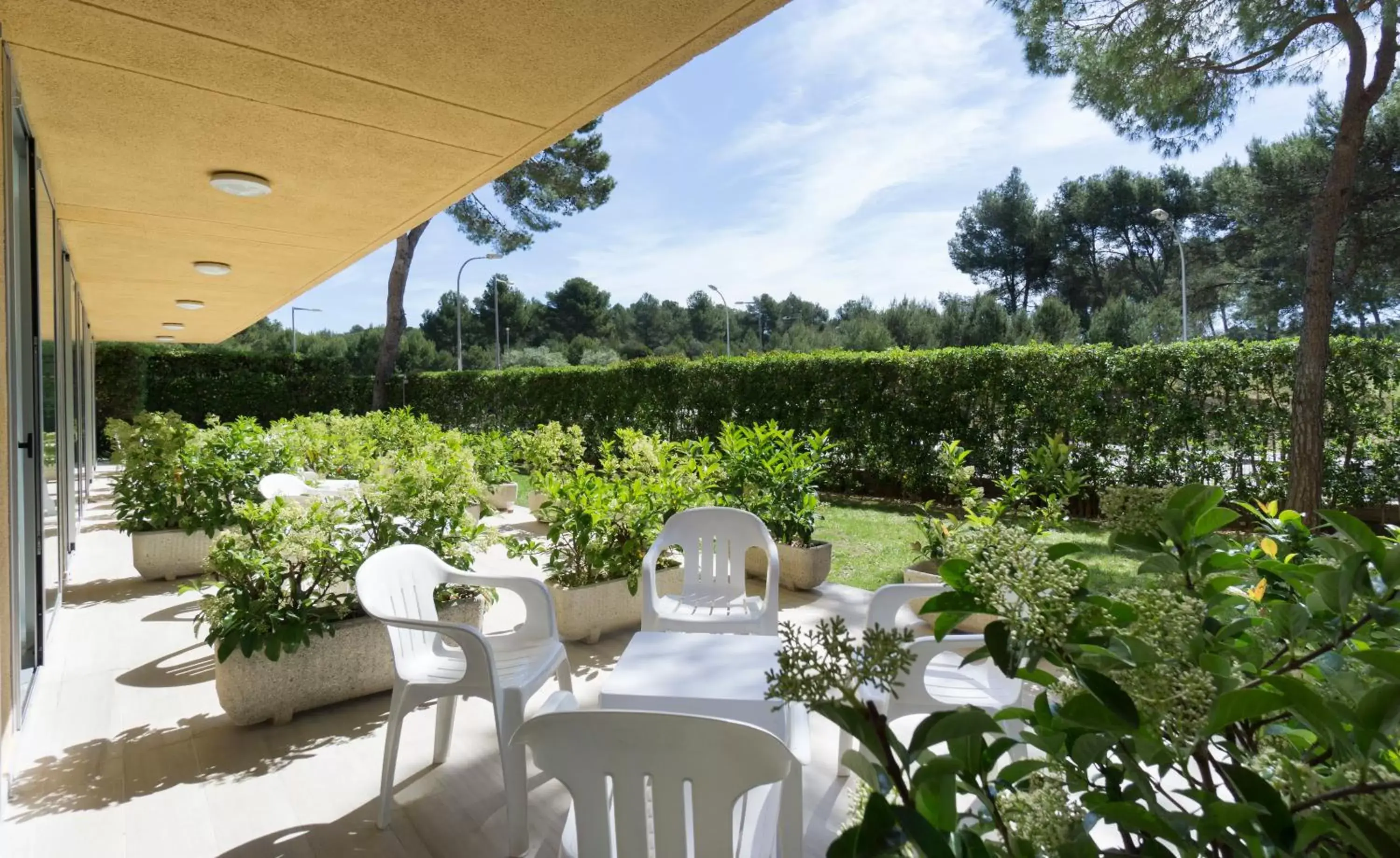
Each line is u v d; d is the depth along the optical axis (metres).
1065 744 0.76
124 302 8.46
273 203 4.42
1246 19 6.45
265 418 17.39
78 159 3.66
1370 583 0.77
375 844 2.39
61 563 4.98
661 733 1.39
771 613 3.38
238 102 3.01
